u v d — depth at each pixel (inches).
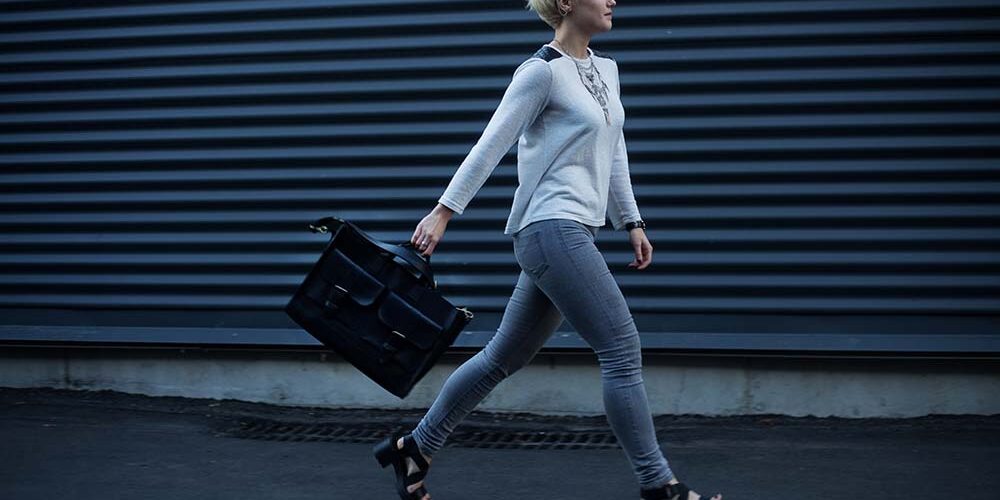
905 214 188.5
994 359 184.4
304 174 205.3
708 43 193.3
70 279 212.2
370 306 133.0
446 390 141.4
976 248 187.3
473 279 200.5
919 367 187.5
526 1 199.3
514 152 199.3
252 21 206.7
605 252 196.5
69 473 165.2
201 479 162.7
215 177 207.6
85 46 212.2
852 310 189.8
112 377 209.5
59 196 212.8
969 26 186.9
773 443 178.4
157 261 209.5
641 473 132.5
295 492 156.5
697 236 193.9
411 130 202.5
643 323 194.2
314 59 205.2
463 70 201.0
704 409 192.9
